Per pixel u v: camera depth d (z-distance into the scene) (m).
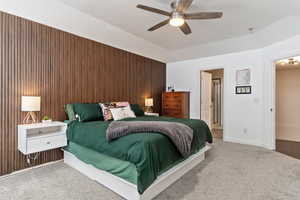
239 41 3.93
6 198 1.87
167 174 2.04
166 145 2.01
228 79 4.49
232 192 2.01
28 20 2.65
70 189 2.07
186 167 2.53
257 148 3.80
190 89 5.27
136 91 4.70
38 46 2.77
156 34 3.76
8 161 2.46
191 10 2.65
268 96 3.77
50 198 1.88
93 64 3.62
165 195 1.94
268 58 3.75
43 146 2.51
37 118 2.78
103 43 3.81
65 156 2.93
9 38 2.45
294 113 6.02
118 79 4.17
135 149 1.77
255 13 2.73
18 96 2.56
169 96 5.24
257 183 2.22
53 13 2.72
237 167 2.74
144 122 2.33
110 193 1.99
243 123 4.25
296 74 5.98
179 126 2.37
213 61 4.79
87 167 2.43
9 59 2.46
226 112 4.52
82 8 2.71
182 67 5.45
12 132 2.50
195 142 2.65
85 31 3.30
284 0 2.33
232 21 3.03
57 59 3.02
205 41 4.15
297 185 2.17
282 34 3.19
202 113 5.18
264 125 3.89
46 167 2.72
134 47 4.35
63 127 2.86
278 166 2.78
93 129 2.38
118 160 1.95
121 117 3.35
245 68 4.21
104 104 3.46
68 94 3.19
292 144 4.18
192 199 1.87
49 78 2.92
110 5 2.62
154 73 5.35
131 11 2.80
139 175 1.66
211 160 3.05
